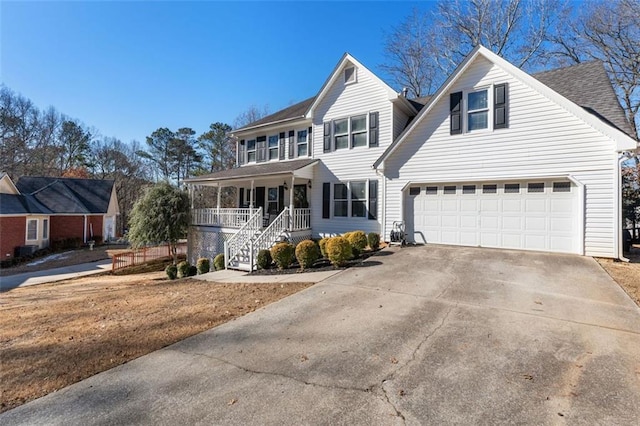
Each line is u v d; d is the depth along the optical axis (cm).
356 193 1381
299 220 1430
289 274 898
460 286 660
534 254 917
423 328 454
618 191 830
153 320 554
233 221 1460
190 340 451
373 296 622
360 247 1045
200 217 1652
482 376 323
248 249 1097
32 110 3619
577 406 272
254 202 1747
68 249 2438
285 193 1619
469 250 1011
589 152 869
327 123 1466
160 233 1585
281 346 415
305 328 475
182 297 721
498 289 630
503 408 271
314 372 342
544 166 933
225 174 1627
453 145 1092
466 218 1084
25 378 357
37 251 2130
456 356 368
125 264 1705
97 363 389
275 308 583
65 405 299
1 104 3319
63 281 1373
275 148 1703
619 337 408
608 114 892
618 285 632
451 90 1099
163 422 267
